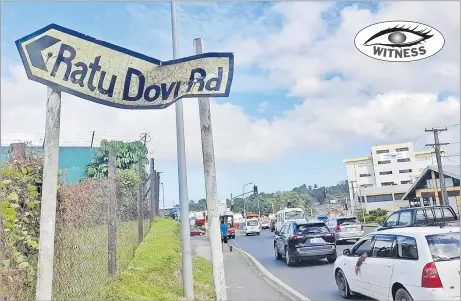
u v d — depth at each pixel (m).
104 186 7.72
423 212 14.99
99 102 5.19
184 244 7.61
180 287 8.05
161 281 8.08
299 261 13.91
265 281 10.66
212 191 5.96
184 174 8.05
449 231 6.37
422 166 89.69
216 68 5.48
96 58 5.19
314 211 108.69
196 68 5.47
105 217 7.77
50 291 4.65
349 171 94.81
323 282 10.37
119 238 9.03
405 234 6.68
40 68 4.96
